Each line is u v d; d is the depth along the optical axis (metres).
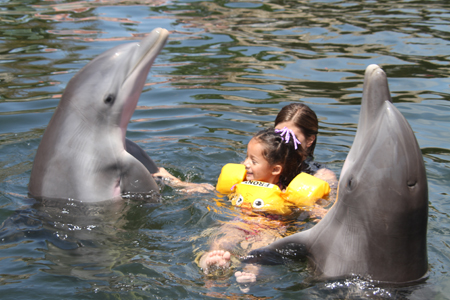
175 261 3.27
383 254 2.75
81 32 10.09
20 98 6.69
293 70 8.23
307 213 3.91
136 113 6.43
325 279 2.96
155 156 5.20
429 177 4.67
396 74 7.92
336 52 9.15
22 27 10.45
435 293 2.79
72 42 9.38
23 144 5.33
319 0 13.77
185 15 11.88
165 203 4.15
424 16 11.67
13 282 2.96
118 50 4.12
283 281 3.03
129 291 2.91
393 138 2.60
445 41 9.63
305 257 3.13
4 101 6.58
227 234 3.54
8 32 10.05
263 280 3.04
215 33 10.44
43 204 3.99
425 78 7.72
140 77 4.09
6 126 5.80
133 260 3.27
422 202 2.62
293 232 3.66
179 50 9.30
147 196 4.15
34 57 8.51
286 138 4.26
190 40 9.93
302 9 12.70
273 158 4.19
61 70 7.83
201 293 2.90
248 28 10.87
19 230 3.62
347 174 2.84
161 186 4.45
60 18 11.23
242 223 3.70
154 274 3.10
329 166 4.99
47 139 4.02
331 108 6.63
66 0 13.16
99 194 4.04
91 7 12.40
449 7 12.59
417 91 7.18
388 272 2.78
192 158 5.19
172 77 7.89
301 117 4.63
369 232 2.75
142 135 5.76
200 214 3.92
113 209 4.04
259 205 3.92
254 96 7.06
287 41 9.89
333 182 4.52
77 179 3.98
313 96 7.07
